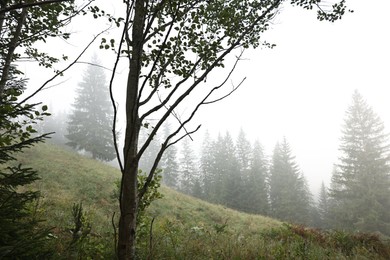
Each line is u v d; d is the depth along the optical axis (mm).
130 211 2738
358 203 30953
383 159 32094
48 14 4402
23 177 2424
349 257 6973
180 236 6930
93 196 14289
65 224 6168
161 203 17812
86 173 18562
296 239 8602
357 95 36188
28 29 4570
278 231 10773
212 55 3398
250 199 40156
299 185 44156
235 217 19078
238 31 3637
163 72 3383
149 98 3072
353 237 9102
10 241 2170
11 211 2357
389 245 8422
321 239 9086
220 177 46719
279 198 43938
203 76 2924
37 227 4898
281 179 46000
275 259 5387
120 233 2711
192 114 2816
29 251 2158
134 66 3064
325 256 6340
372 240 8867
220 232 9219
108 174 20359
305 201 44531
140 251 4492
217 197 41094
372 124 34312
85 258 3732
